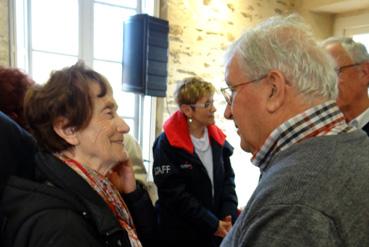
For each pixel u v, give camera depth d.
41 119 0.88
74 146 0.91
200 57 3.56
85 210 0.81
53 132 0.89
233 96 0.79
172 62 3.41
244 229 0.63
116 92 3.44
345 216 0.55
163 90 3.00
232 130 3.79
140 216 1.29
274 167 0.67
